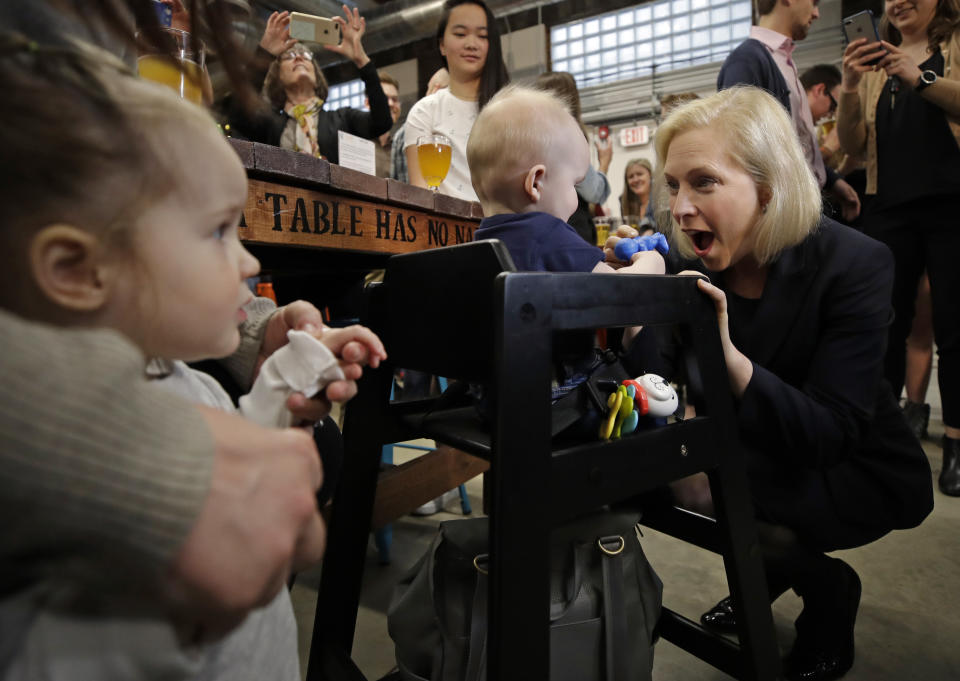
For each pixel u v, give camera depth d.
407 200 1.09
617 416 0.58
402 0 4.88
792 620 1.07
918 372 2.12
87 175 0.28
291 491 0.27
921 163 1.74
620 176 5.05
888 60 1.71
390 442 0.77
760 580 0.69
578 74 5.14
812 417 0.79
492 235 0.76
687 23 4.71
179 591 0.24
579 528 0.66
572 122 0.84
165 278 0.32
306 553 0.29
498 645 0.47
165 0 0.69
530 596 0.49
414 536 1.45
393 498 1.05
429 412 0.76
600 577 0.66
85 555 0.22
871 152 1.95
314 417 0.43
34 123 0.27
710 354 0.65
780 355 0.93
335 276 1.81
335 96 6.22
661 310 0.60
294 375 0.42
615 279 0.55
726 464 0.66
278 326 0.57
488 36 1.97
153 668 0.27
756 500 0.90
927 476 0.91
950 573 1.21
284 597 0.47
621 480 0.56
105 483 0.21
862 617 1.07
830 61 4.18
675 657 0.97
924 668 0.93
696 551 1.33
